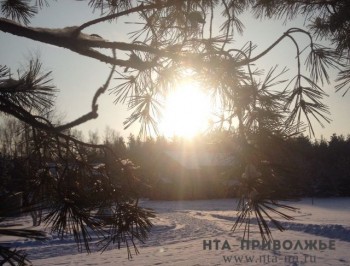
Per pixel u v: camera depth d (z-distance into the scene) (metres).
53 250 13.81
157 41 2.03
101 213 1.89
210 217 29.47
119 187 2.01
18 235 1.18
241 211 1.35
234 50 1.80
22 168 1.83
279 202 1.31
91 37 2.09
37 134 1.99
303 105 1.54
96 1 2.41
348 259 12.25
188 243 16.42
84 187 1.96
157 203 47.44
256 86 1.59
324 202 41.81
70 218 1.78
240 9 2.55
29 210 1.26
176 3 2.14
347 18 2.19
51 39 1.93
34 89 1.79
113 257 12.93
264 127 1.45
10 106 1.76
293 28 1.81
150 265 11.91
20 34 1.89
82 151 2.04
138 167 2.07
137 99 1.95
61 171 1.98
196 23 2.21
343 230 16.91
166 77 1.94
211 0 2.25
